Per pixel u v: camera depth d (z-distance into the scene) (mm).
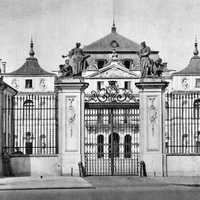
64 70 25766
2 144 25891
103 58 59531
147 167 25219
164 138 25375
